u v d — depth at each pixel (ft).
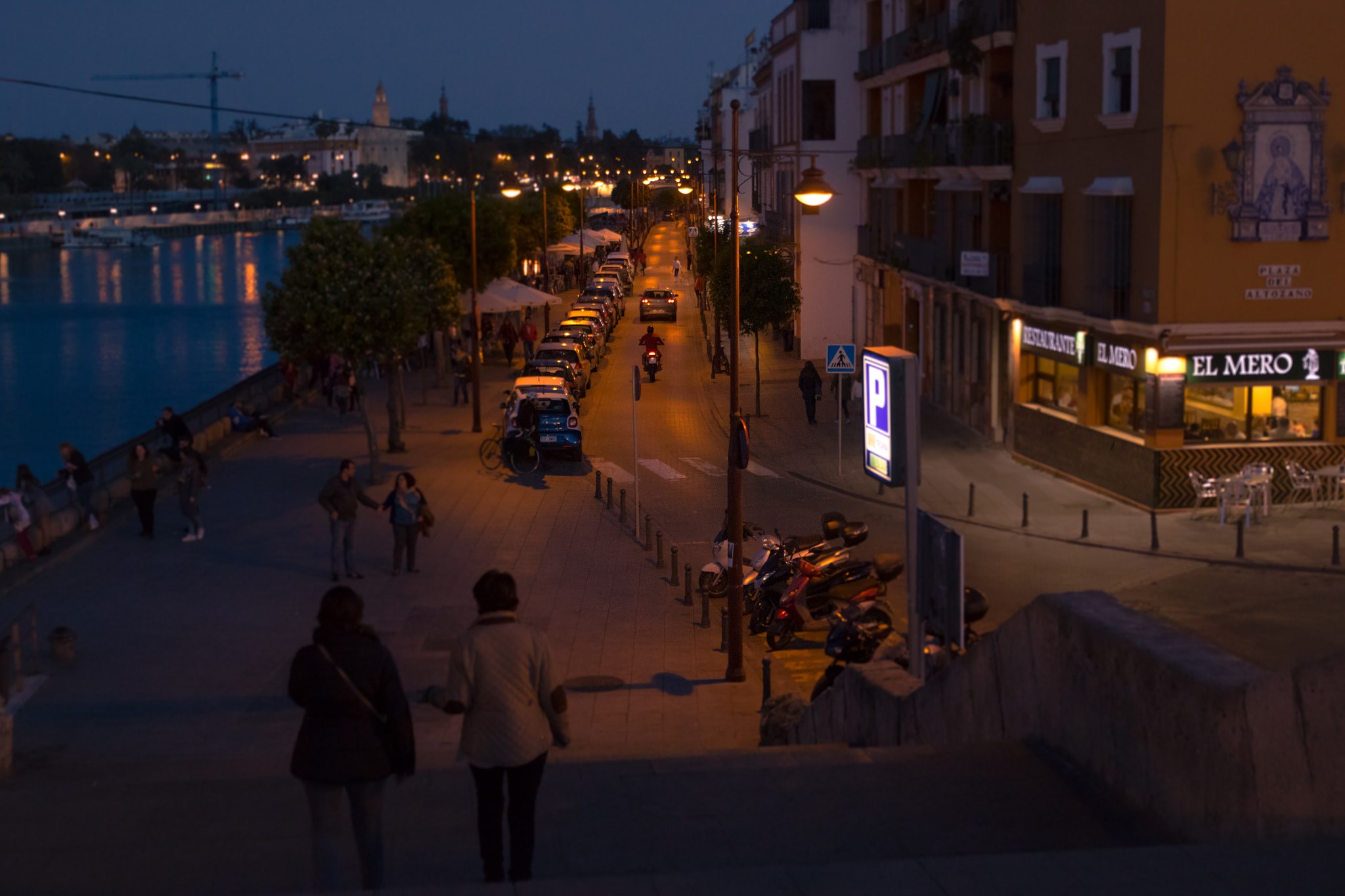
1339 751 14.78
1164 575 61.00
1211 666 18.33
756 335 122.01
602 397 135.03
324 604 17.72
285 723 46.03
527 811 18.53
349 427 119.44
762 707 43.04
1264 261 74.64
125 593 65.00
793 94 158.20
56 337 339.36
